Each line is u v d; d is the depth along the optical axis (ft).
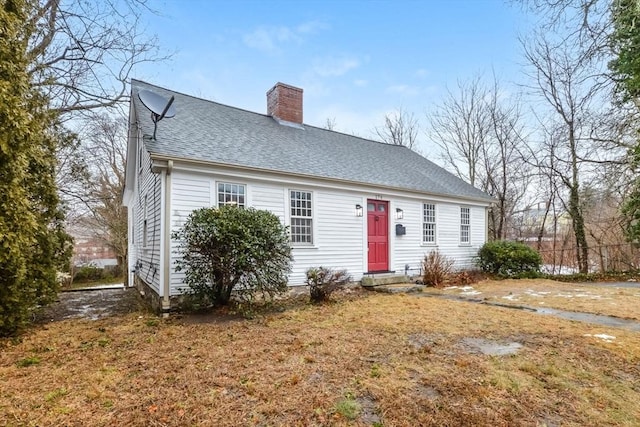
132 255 45.83
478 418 9.07
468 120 68.23
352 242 33.58
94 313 24.90
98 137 53.42
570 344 15.07
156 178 25.25
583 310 22.34
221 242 21.47
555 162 49.70
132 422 9.03
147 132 25.26
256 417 9.21
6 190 16.01
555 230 57.06
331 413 9.35
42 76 28.32
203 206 24.77
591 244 54.34
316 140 39.73
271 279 22.56
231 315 21.66
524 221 72.08
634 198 32.50
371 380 11.41
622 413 9.35
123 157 65.51
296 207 30.01
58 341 16.85
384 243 36.50
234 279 22.63
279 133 36.73
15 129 16.26
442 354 13.94
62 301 31.32
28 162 18.35
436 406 9.68
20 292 18.07
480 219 47.93
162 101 24.91
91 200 52.37
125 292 38.47
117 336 17.53
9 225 16.24
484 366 12.55
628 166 32.73
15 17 17.02
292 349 14.71
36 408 9.84
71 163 47.16
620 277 40.91
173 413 9.45
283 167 28.71
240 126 33.96
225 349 14.89
